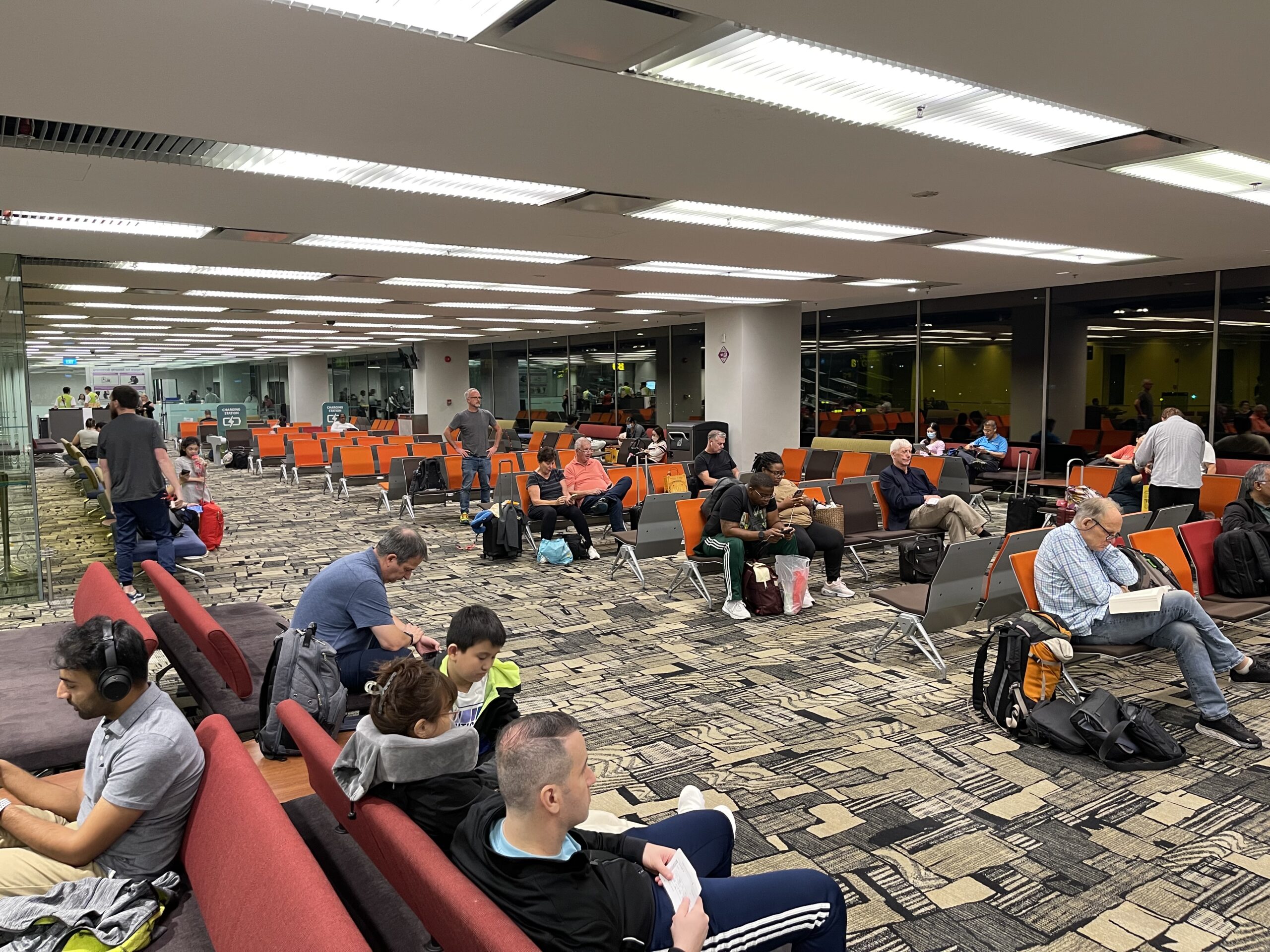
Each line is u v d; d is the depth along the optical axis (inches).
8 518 293.9
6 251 309.6
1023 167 207.9
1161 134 181.9
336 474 576.1
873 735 171.2
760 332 575.8
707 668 214.8
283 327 738.8
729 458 394.9
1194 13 121.2
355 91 149.5
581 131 175.5
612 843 85.1
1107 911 111.6
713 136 180.2
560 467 542.9
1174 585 188.9
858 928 108.0
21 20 118.1
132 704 90.3
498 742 74.8
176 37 124.9
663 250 334.6
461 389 948.0
